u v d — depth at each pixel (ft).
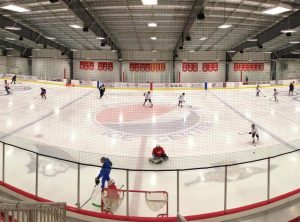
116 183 24.68
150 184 24.56
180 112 58.49
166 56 115.03
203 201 22.26
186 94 84.43
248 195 23.11
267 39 71.10
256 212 21.39
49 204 14.07
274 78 120.67
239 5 51.01
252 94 85.25
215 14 57.36
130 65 115.55
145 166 27.78
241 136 41.50
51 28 76.95
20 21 69.46
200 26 68.23
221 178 25.54
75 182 25.00
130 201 22.26
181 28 68.44
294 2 48.21
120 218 19.95
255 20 63.26
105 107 62.75
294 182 25.04
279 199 22.21
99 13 55.98
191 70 115.44
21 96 73.20
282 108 63.31
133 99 74.08
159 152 28.71
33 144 29.01
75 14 47.60
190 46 102.47
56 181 25.11
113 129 44.68
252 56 118.93
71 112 56.49
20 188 23.84
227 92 89.51
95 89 91.81
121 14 56.29
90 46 107.96
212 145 37.17
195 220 20.07
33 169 27.07
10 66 129.08
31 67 123.24
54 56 120.67
